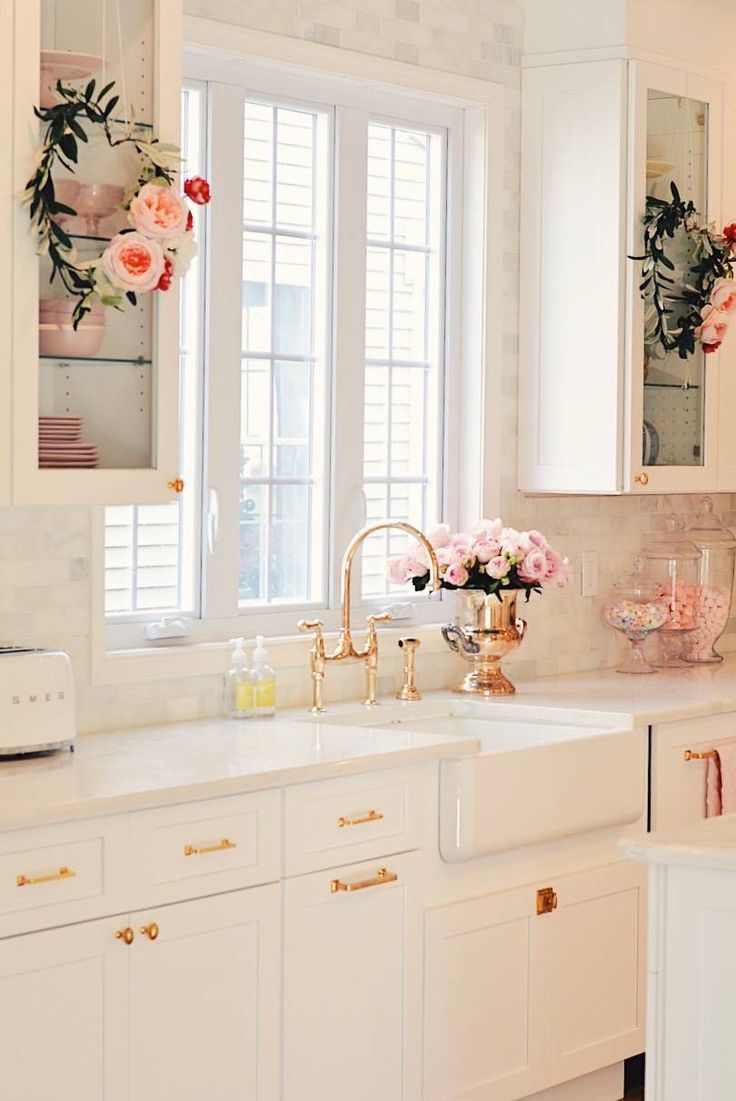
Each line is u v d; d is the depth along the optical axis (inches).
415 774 131.6
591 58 169.5
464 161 174.1
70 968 106.6
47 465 115.4
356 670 160.7
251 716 144.8
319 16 154.5
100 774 116.0
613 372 168.7
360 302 164.7
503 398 175.2
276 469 159.3
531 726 157.4
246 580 157.2
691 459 177.6
